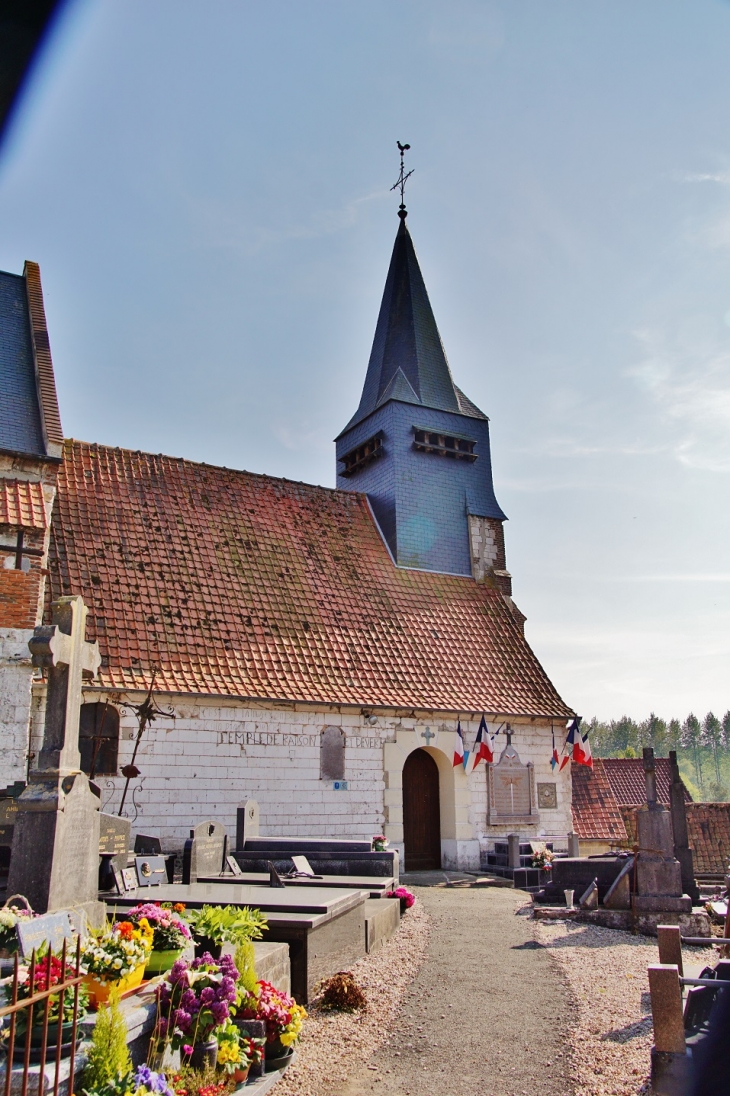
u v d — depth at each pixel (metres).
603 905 14.37
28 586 17.02
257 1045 7.20
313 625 23.11
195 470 25.05
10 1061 4.86
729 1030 6.30
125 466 23.64
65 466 22.45
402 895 15.18
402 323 31.22
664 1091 6.36
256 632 21.78
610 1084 6.78
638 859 13.60
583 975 10.33
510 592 28.75
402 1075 7.25
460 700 23.92
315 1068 7.43
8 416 19.16
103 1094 5.39
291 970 9.44
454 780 23.72
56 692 8.65
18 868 7.80
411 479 28.06
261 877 14.19
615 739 149.38
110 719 18.75
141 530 22.23
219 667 20.34
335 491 28.22
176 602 21.09
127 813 18.34
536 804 24.73
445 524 28.39
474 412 30.67
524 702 25.19
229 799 19.61
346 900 10.89
